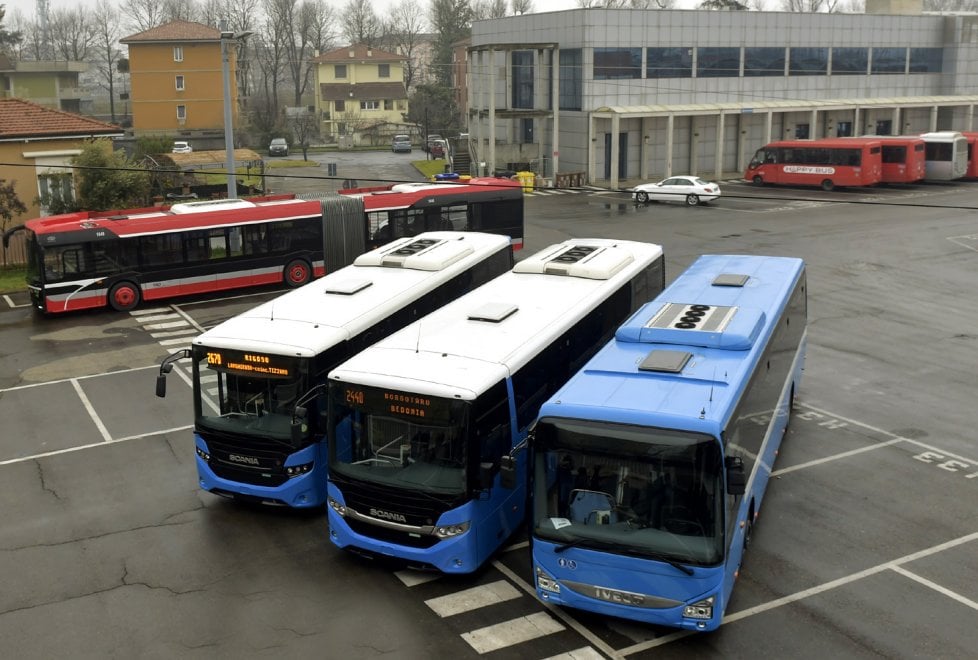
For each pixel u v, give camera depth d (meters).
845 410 17.53
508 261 19.30
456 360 12.01
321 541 12.86
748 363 11.37
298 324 13.75
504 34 61.22
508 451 11.97
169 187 44.69
